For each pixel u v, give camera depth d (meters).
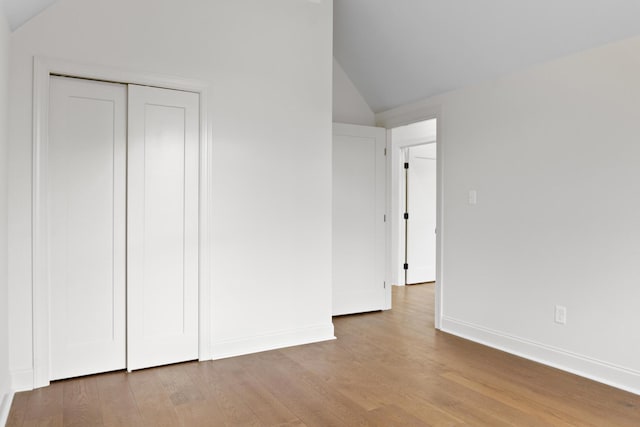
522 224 3.45
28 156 2.73
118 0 2.98
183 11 3.21
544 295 3.29
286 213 3.65
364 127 4.78
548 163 3.26
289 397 2.68
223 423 2.36
